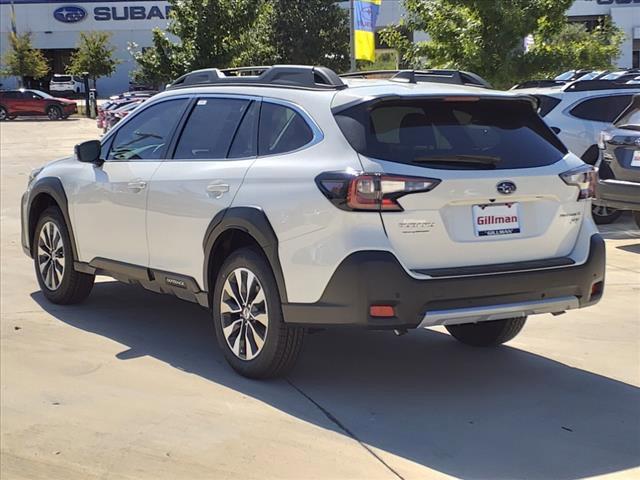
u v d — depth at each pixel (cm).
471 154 455
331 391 487
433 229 437
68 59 6581
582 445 416
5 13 6234
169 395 477
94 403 466
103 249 611
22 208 705
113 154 618
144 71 2525
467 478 377
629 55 5231
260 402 467
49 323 627
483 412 458
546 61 1560
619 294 729
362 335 611
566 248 486
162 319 642
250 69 574
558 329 624
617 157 902
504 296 452
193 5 2416
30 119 4441
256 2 2445
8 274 798
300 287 449
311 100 481
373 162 434
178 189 533
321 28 3662
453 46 1589
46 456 400
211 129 542
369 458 396
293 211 450
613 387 501
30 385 495
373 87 481
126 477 377
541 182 466
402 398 478
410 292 427
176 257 539
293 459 395
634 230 1071
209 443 413
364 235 427
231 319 505
